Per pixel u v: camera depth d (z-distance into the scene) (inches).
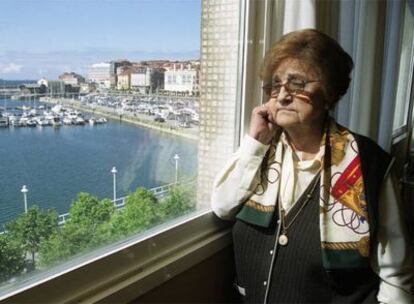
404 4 111.3
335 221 37.3
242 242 42.4
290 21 50.1
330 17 60.0
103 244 33.2
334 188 37.8
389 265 38.4
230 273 49.6
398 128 132.3
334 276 37.2
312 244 38.0
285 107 37.9
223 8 45.8
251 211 41.3
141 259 36.3
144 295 35.5
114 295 31.4
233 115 50.2
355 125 84.9
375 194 37.4
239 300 49.1
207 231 46.2
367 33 83.5
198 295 43.9
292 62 37.2
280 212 39.9
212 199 44.8
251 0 47.3
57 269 29.2
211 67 45.4
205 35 43.9
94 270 31.2
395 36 105.1
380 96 93.0
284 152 41.6
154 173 39.0
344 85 39.3
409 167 118.3
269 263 40.3
